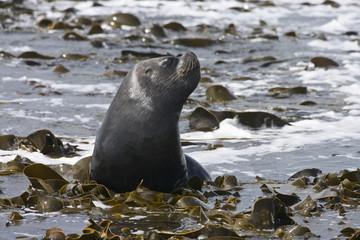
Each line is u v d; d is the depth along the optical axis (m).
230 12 96.00
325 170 27.86
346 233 18.81
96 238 17.73
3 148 30.48
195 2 106.19
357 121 38.41
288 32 75.12
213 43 70.81
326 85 50.28
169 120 23.03
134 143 22.77
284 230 19.08
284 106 42.84
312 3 105.50
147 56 62.41
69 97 44.88
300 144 32.94
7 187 23.86
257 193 23.84
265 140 33.91
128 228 18.94
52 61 59.41
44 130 30.16
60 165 25.78
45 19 78.94
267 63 59.69
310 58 62.16
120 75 53.31
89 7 97.75
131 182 23.14
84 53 64.00
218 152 31.19
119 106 23.34
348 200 21.91
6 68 54.91
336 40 73.12
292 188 24.56
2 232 18.52
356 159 29.81
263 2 107.75
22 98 44.03
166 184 23.36
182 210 20.94
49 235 17.89
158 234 17.97
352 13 94.94
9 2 96.69
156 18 88.62
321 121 38.53
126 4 101.44
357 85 49.59
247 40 73.88
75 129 35.84
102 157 23.12
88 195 22.09
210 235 18.09
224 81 52.31
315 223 19.88
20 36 72.12
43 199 21.05
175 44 70.69
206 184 25.27
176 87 23.20
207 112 36.41
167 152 22.92
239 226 19.17
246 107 42.62
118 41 70.75
